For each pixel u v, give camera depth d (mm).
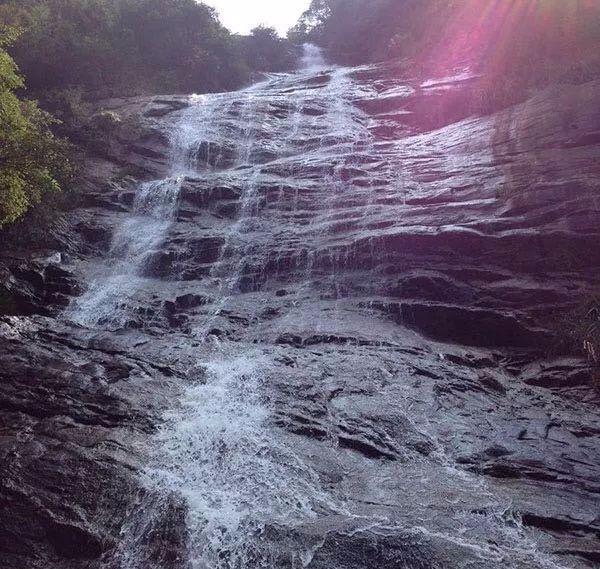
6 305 10172
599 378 7887
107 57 23391
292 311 10047
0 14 21422
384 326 9406
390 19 36500
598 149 11711
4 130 10625
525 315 9211
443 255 10570
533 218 10492
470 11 24125
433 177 13344
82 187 14875
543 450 6230
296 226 12812
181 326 9766
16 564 4668
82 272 11727
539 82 16672
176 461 5785
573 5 18234
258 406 6832
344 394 7152
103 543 4852
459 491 5449
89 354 8117
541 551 4672
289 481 5543
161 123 18734
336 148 16828
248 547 4676
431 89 19516
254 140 18156
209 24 28062
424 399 7145
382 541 4633
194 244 12383
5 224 12156
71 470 5520
